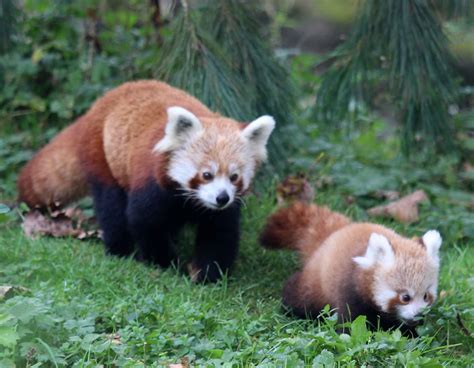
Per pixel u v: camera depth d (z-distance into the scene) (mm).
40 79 14680
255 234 11867
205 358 7488
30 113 14555
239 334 7996
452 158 13773
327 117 12961
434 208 12766
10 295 8133
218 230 10445
